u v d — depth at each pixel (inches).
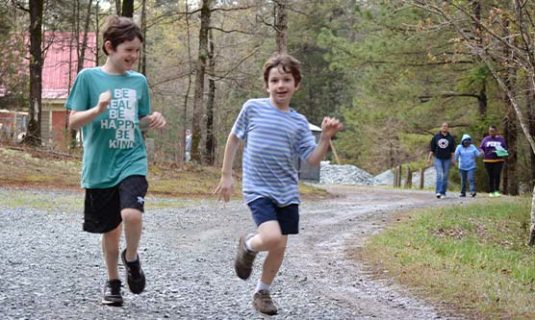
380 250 359.9
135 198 194.9
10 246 338.3
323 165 1657.2
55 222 446.0
